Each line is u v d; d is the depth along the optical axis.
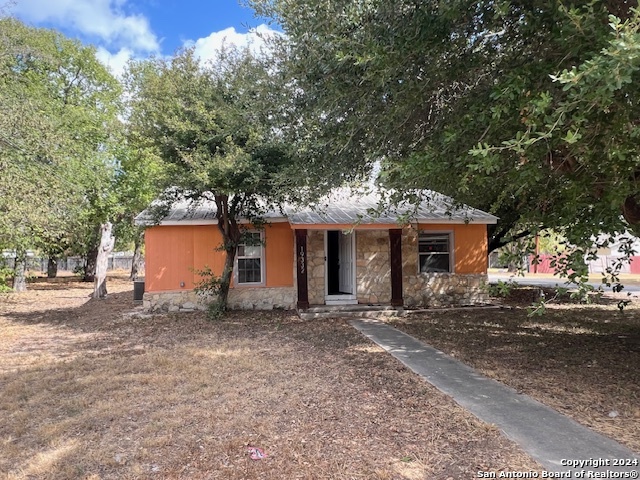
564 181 4.49
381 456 3.29
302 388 4.98
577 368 5.66
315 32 4.83
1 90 9.41
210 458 3.32
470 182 4.68
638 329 8.31
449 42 4.48
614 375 5.31
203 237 11.39
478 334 8.11
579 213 4.20
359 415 4.13
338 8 4.62
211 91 8.92
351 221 10.10
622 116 3.34
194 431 3.82
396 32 4.45
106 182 16.17
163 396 4.77
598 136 3.61
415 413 4.15
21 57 13.36
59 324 10.23
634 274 24.39
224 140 8.91
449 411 4.17
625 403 4.33
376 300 11.54
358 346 7.21
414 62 4.60
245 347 7.25
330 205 11.70
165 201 10.68
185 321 9.94
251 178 8.55
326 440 3.59
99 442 3.67
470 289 12.27
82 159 14.85
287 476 3.03
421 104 5.03
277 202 9.81
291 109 6.22
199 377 5.48
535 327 8.73
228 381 5.30
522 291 15.22
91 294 17.09
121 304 13.54
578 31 3.34
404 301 11.86
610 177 3.95
